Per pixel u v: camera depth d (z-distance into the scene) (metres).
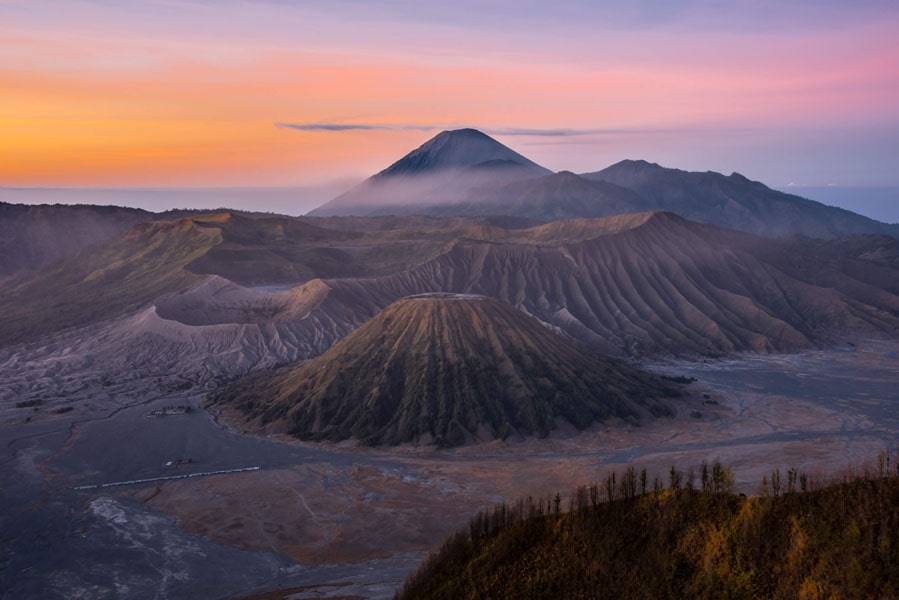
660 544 43.50
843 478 46.34
